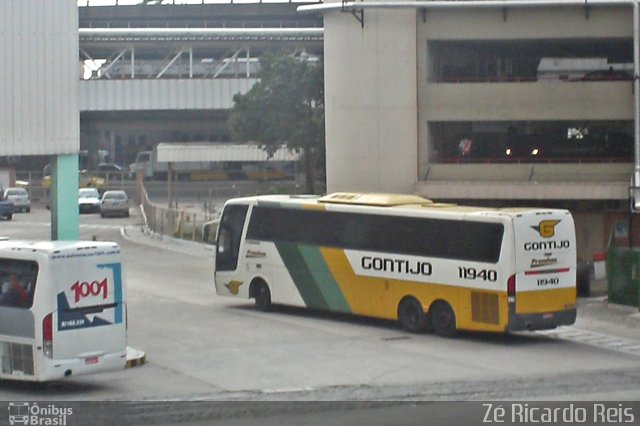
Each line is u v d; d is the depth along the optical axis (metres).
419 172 47.31
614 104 46.50
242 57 92.44
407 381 22.12
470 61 48.78
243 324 30.89
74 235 25.09
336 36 47.06
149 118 100.00
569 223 28.34
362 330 30.06
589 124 47.88
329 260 31.67
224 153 90.00
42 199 92.44
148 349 26.33
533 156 48.31
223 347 26.73
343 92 47.06
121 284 21.19
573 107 46.66
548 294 27.88
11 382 21.86
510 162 47.41
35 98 24.09
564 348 27.33
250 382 21.97
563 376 22.88
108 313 20.91
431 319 29.27
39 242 21.22
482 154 48.56
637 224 46.91
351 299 31.14
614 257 35.16
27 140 24.03
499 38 46.31
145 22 96.44
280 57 74.69
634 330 30.61
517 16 46.16
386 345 27.38
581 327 31.08
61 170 24.91
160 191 93.06
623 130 47.59
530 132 48.31
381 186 47.12
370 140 47.00
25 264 20.33
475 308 28.11
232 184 95.38
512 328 27.34
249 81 91.06
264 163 99.62
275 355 25.55
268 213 33.62
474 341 28.30
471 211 28.70
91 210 79.94
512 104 46.91
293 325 30.84
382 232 30.39
